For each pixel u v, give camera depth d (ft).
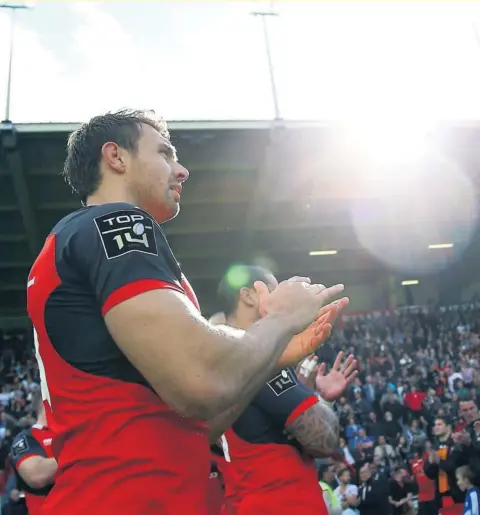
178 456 3.67
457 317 77.82
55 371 3.82
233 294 8.37
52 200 63.21
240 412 4.73
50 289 3.79
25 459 9.14
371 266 89.81
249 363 3.50
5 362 77.46
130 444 3.56
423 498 24.40
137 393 3.67
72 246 3.75
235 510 7.53
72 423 3.70
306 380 8.61
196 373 3.20
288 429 7.67
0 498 25.82
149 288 3.37
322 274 93.30
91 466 3.58
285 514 7.58
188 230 70.54
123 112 4.53
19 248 71.92
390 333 75.15
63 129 54.13
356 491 25.35
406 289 92.79
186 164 59.82
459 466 22.95
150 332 3.26
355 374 8.68
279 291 4.20
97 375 3.68
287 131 57.11
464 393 40.98
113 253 3.53
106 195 4.30
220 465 8.02
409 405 38.93
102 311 3.50
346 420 37.55
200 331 3.31
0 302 85.76
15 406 48.24
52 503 3.72
